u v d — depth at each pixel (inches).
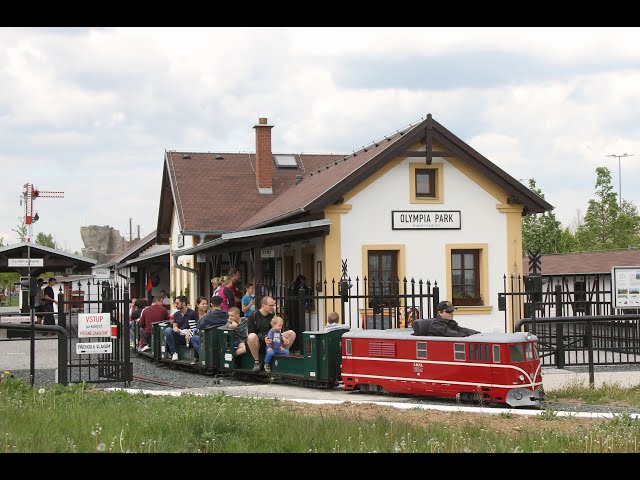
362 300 946.7
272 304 673.6
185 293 1501.0
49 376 704.4
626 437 380.8
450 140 971.3
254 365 664.4
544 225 1991.9
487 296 988.6
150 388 626.5
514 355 518.9
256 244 934.4
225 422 388.2
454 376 539.5
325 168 1238.3
